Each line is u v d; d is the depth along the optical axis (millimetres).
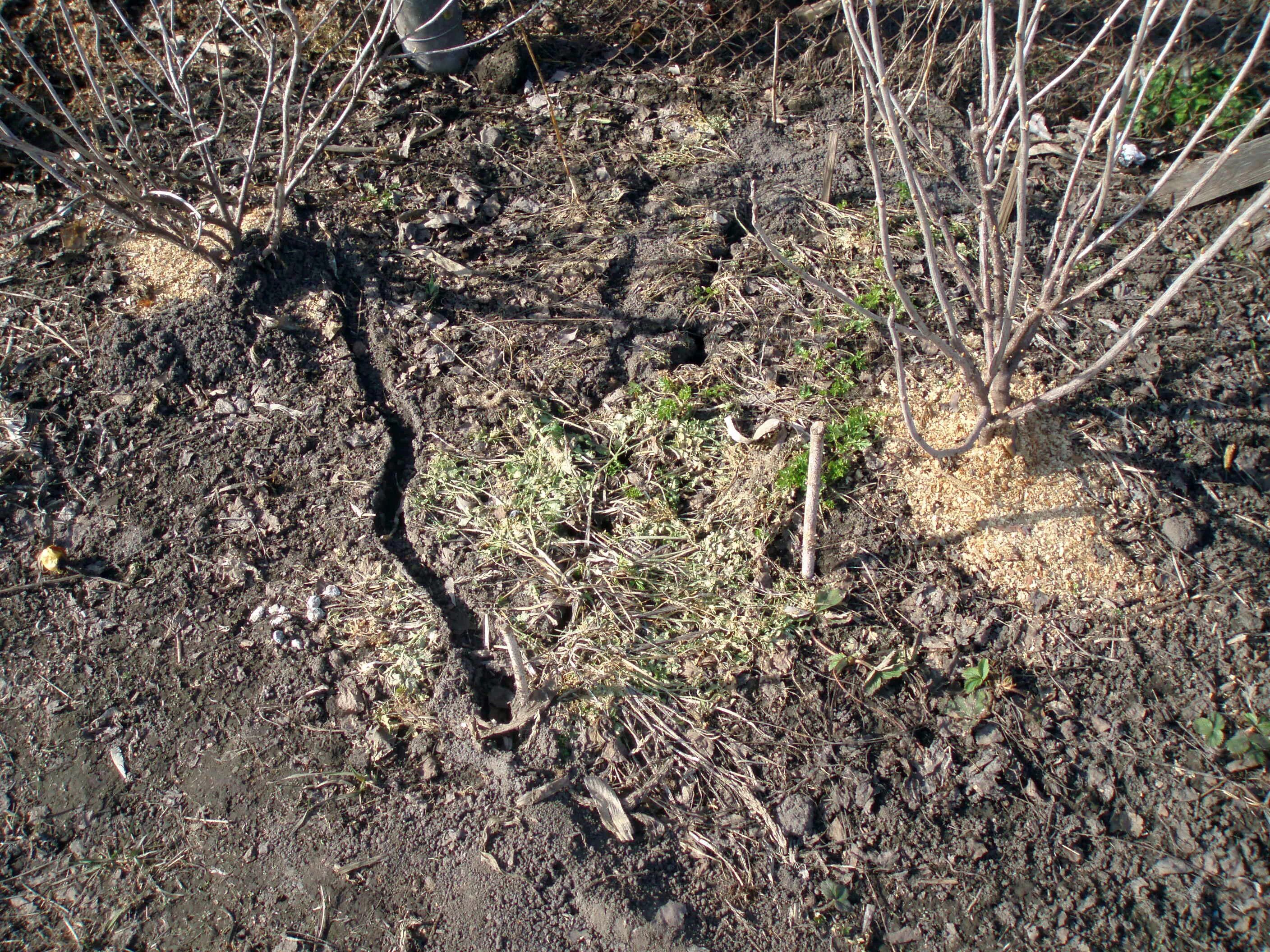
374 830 1299
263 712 1370
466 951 1230
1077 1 2119
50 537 1485
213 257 1655
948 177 1848
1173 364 1625
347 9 2008
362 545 1486
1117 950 1241
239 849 1289
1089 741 1356
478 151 1880
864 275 1719
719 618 1421
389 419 1600
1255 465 1540
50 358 1618
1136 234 1800
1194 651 1409
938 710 1372
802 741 1350
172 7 1604
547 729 1349
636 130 1933
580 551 1477
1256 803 1313
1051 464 1518
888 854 1294
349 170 1834
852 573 1451
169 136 1878
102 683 1387
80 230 1756
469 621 1437
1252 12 1998
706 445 1557
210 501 1517
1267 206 1795
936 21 2033
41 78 1512
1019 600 1437
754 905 1265
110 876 1272
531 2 2129
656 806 1317
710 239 1771
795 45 2068
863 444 1529
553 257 1744
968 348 1616
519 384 1608
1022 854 1293
